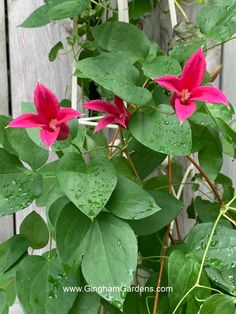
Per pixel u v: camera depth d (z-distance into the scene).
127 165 0.44
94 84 0.56
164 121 0.34
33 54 0.60
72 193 0.32
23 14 0.60
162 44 0.55
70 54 0.60
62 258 0.34
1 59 0.60
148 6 0.50
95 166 0.34
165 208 0.39
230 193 0.46
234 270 0.36
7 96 0.61
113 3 0.53
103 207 0.33
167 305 0.41
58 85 0.61
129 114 0.36
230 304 0.33
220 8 0.38
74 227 0.35
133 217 0.34
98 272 0.34
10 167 0.37
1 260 0.43
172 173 0.51
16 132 0.38
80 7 0.38
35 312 0.36
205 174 0.43
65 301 0.37
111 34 0.40
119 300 0.33
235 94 0.57
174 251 0.36
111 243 0.34
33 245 0.44
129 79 0.35
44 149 0.38
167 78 0.32
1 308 0.41
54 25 0.60
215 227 0.36
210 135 0.43
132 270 0.33
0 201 0.36
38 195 0.36
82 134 0.42
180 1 0.50
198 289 0.35
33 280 0.37
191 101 0.31
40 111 0.32
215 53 0.56
